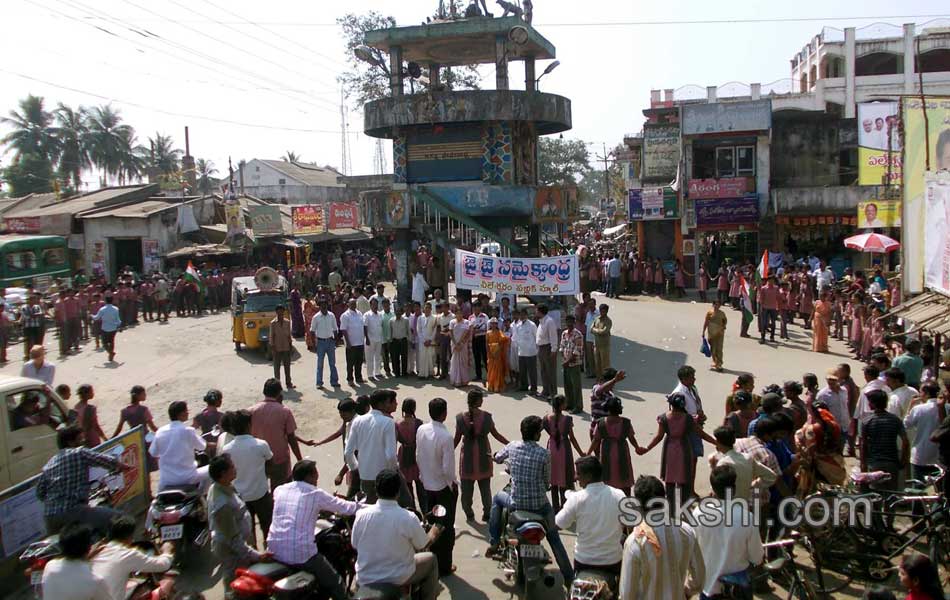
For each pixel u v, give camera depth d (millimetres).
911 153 13578
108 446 8453
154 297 26312
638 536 5062
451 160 22375
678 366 17297
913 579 4445
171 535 7469
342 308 20859
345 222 41062
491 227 23094
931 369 11211
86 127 67312
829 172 35188
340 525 6949
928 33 46625
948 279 11828
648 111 38719
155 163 76875
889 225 23938
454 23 21547
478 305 16312
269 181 68250
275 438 8461
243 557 6398
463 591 7203
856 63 47969
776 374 16234
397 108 21656
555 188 21875
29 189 62719
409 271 22062
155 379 17234
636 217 33375
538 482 7043
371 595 5477
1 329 19953
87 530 5406
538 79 23703
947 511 7020
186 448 8133
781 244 32531
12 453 8258
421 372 16438
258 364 18547
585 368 16719
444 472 7504
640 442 11625
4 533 7156
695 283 33156
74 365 19000
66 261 32062
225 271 30969
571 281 16422
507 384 15719
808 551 7191
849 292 20531
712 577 5586
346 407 8742
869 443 8031
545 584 6547
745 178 31859
